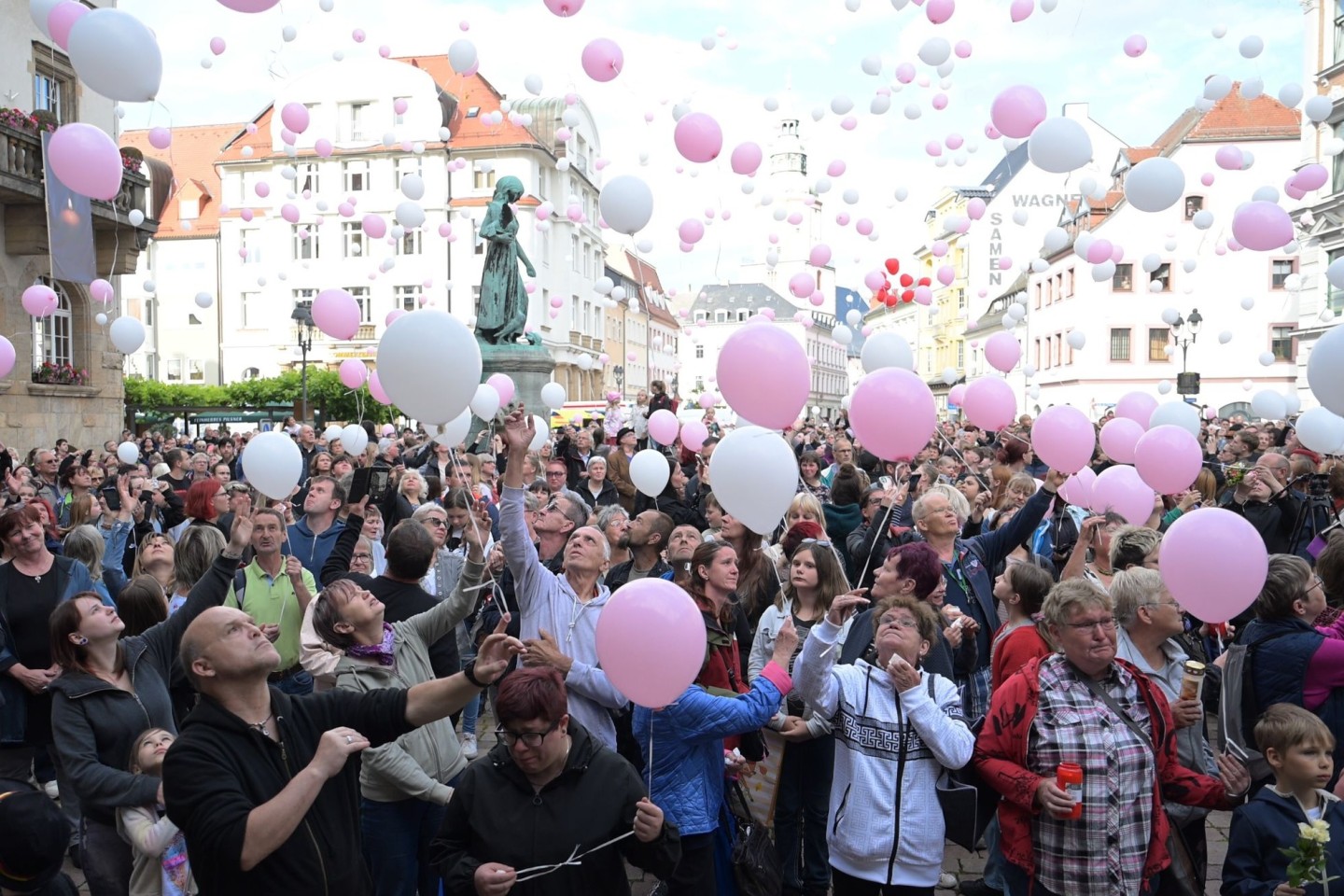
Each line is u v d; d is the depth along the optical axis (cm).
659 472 761
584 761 320
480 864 310
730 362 432
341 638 428
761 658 489
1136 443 600
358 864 293
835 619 387
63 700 420
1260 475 768
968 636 505
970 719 526
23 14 1928
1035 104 673
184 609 466
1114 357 4141
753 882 402
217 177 5109
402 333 390
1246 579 366
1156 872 359
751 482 423
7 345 701
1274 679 413
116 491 1027
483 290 1603
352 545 597
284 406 3119
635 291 6625
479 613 672
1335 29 2762
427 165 4438
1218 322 3928
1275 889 326
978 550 580
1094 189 939
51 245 1744
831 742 489
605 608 345
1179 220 3959
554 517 609
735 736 444
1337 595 454
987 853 539
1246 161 911
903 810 379
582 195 5225
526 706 300
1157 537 513
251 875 271
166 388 3572
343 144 4478
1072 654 362
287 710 294
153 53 499
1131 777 352
